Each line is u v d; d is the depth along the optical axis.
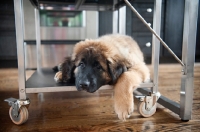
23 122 1.01
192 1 0.97
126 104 0.99
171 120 1.07
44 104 1.36
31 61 2.86
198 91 1.65
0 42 2.89
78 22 2.97
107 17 3.08
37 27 1.94
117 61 1.08
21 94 1.00
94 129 0.96
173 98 1.48
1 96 1.53
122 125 1.01
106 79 1.10
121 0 1.79
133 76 1.05
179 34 3.24
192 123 1.03
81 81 0.99
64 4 2.03
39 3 1.96
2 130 0.95
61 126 1.00
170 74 2.48
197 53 3.60
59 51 2.95
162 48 3.25
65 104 1.36
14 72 2.59
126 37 1.49
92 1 1.87
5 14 2.82
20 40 0.96
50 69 1.79
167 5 3.11
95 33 3.03
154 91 1.13
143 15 3.04
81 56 1.11
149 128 0.97
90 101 1.42
